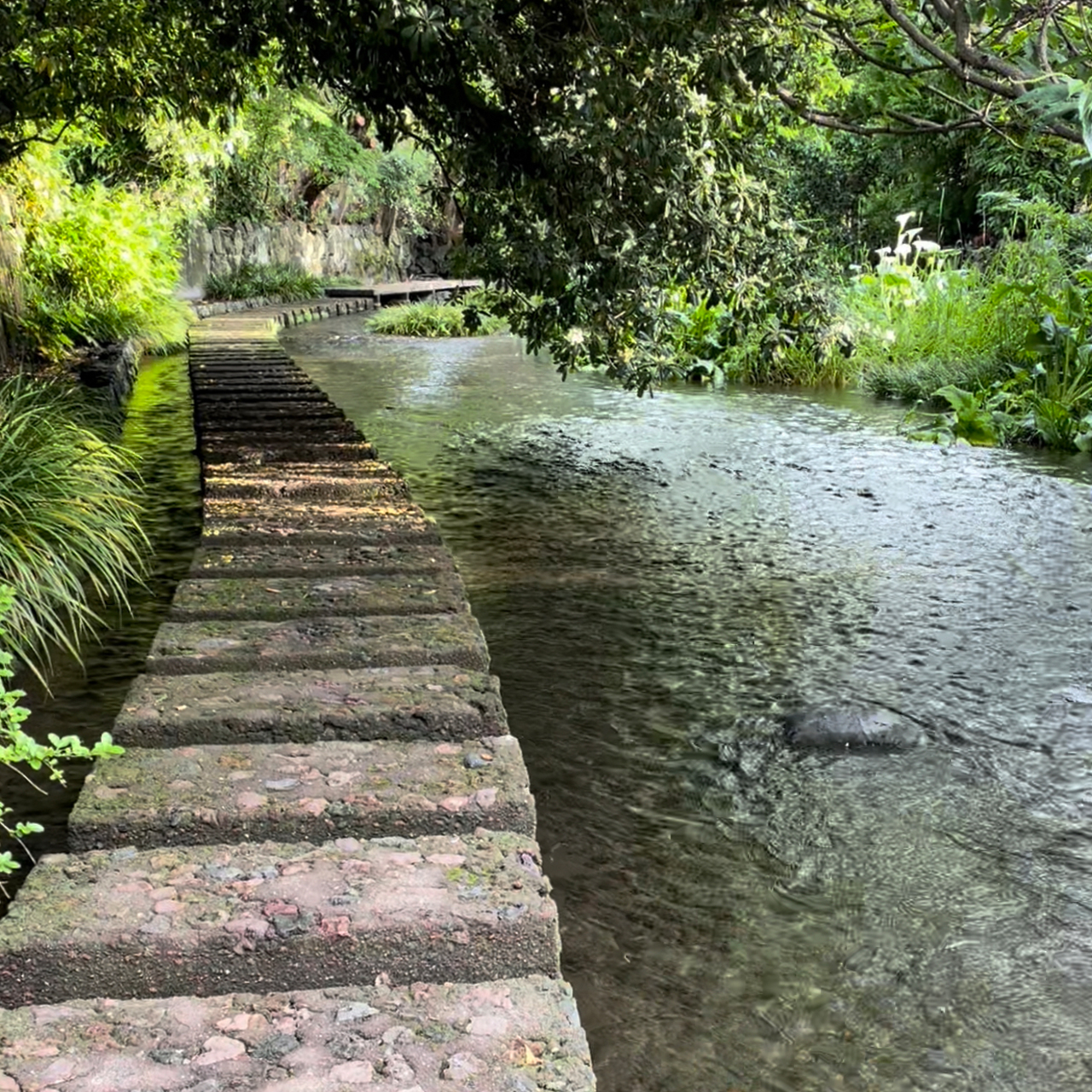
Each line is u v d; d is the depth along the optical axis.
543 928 1.77
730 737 3.18
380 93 4.78
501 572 4.82
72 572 4.10
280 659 2.87
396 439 8.08
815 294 5.32
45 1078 1.43
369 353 14.41
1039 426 7.78
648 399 10.12
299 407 7.50
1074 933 2.26
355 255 28.89
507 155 4.63
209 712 2.52
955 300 11.24
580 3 4.03
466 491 6.42
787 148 16.52
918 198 16.95
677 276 5.03
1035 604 4.37
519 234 4.80
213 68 5.76
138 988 1.70
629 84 3.95
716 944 2.23
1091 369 8.28
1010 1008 2.04
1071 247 11.30
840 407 9.63
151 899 1.82
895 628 4.10
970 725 3.26
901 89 5.15
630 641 3.96
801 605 4.36
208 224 21.70
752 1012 2.04
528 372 12.30
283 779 2.24
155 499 5.99
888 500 6.12
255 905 1.80
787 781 2.92
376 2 3.97
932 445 7.76
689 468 7.05
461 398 10.21
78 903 1.80
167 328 13.94
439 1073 1.46
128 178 12.70
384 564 3.76
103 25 5.34
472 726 2.55
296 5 4.45
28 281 10.23
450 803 2.14
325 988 1.70
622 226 4.54
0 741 2.97
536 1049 1.52
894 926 2.29
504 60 4.04
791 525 5.62
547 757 3.05
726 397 10.31
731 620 4.19
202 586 3.49
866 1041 1.96
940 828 2.68
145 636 3.86
